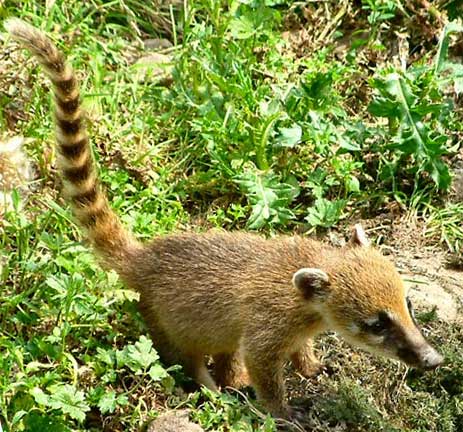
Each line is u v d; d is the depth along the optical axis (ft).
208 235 27.71
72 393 24.00
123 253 27.63
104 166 31.55
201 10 36.52
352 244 27.37
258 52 34.91
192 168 32.63
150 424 24.68
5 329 26.43
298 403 26.99
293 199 31.94
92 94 32.45
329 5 37.32
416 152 32.01
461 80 33.68
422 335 26.27
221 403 25.12
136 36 36.22
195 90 33.55
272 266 26.61
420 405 27.63
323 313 26.27
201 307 26.71
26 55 32.35
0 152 29.55
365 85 34.99
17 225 28.02
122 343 27.04
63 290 26.00
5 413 23.53
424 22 36.73
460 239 31.63
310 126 32.07
